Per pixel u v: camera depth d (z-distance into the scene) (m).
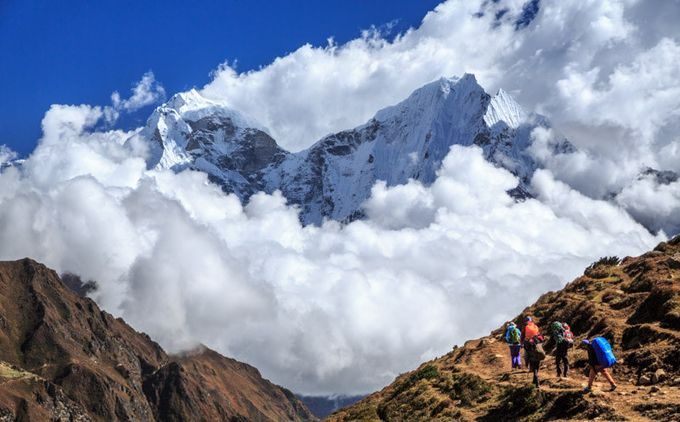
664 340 32.41
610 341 35.59
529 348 32.16
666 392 27.42
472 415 32.72
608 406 26.72
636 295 40.28
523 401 30.53
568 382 31.55
